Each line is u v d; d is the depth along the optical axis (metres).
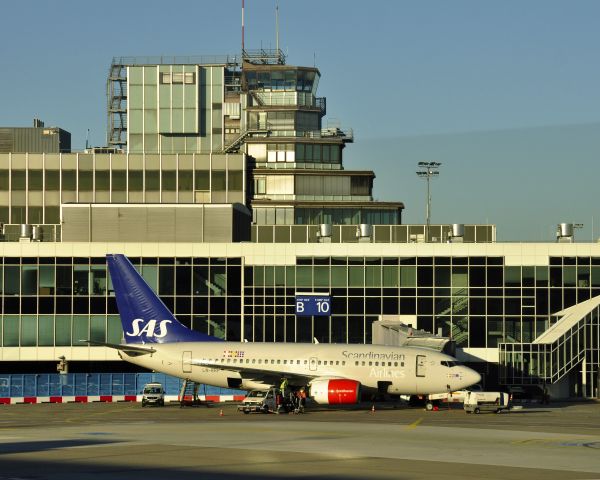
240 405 174.25
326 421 152.12
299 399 174.25
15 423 149.25
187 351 183.88
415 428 139.75
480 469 95.56
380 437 125.94
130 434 129.12
